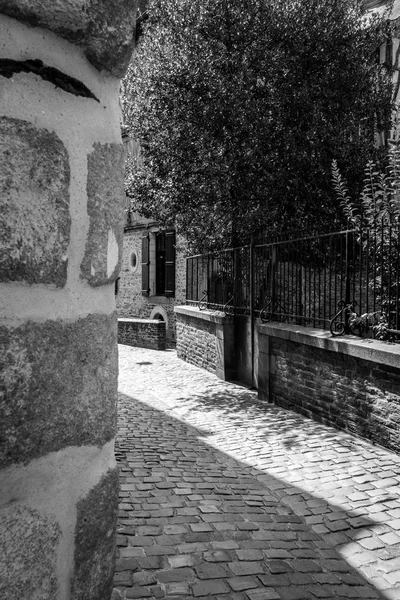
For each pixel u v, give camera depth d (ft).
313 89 30.42
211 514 12.81
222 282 35.81
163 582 9.61
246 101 28.76
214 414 24.47
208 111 29.43
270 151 30.48
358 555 11.12
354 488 14.65
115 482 3.92
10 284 3.07
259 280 30.25
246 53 29.91
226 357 34.01
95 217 3.64
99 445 3.74
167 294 61.41
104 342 3.78
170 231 60.34
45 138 3.24
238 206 31.12
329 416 21.38
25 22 3.17
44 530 3.31
